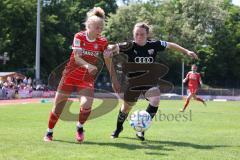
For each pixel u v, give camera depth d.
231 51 121.88
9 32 90.12
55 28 101.25
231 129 18.89
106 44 13.41
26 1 90.06
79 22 107.50
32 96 56.72
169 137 15.14
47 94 58.03
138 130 13.88
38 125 18.86
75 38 13.04
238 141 14.38
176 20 104.31
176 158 10.75
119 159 10.45
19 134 14.98
